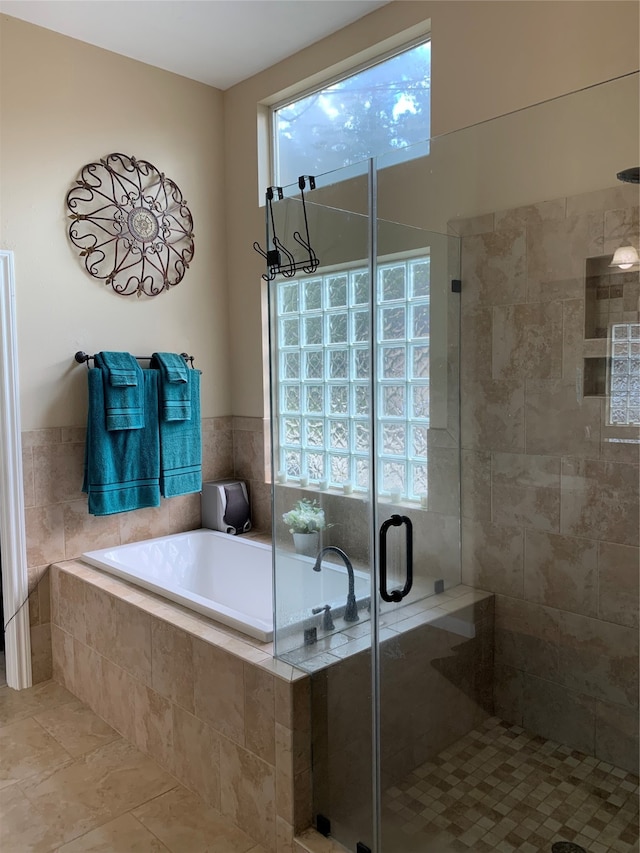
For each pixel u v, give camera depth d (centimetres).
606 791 191
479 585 226
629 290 195
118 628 267
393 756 204
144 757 255
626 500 199
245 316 372
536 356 215
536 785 194
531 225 212
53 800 228
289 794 197
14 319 294
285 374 250
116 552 322
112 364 315
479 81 254
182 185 357
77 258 315
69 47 308
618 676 198
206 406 374
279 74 338
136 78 334
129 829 214
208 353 374
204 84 363
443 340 229
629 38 216
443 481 229
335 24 301
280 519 242
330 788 202
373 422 228
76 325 316
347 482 230
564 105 203
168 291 354
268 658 208
